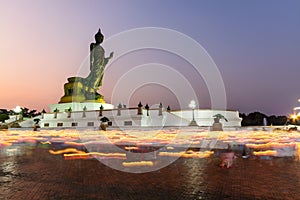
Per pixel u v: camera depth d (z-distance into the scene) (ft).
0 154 51.08
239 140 77.51
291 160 41.63
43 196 22.95
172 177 30.04
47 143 75.41
